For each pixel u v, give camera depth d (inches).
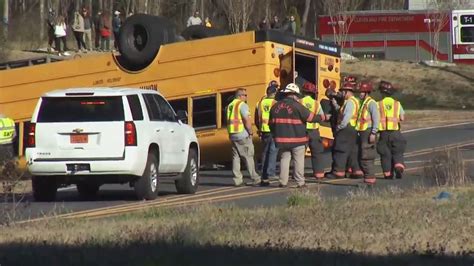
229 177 3243.1
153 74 3442.4
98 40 7155.5
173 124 2632.9
